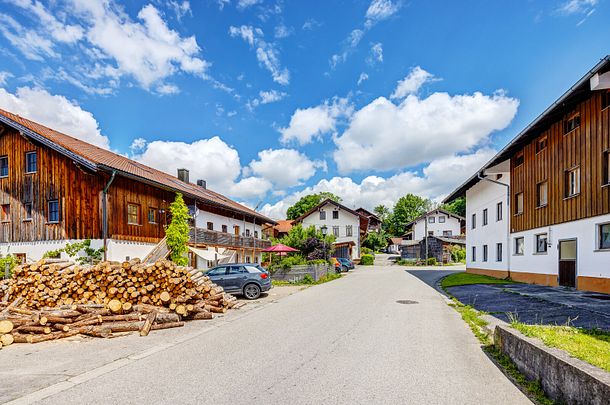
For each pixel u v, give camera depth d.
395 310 11.34
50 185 19.23
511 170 21.48
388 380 5.10
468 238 30.78
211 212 29.05
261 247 35.28
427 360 6.05
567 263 15.67
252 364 5.96
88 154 18.72
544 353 4.56
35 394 4.77
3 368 5.97
